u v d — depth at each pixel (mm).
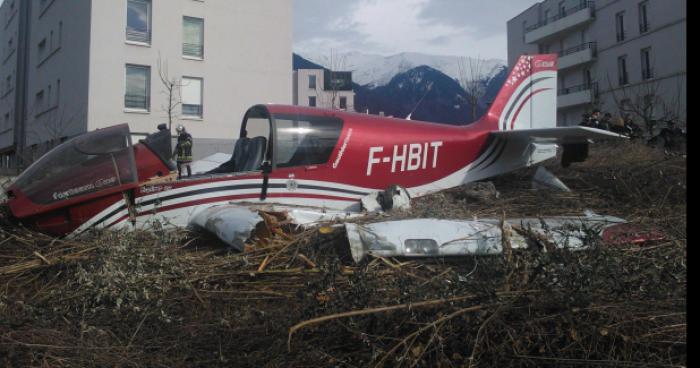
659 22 24609
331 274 2561
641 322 2236
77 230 4422
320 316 2279
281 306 2744
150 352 2346
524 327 2131
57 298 2910
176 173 4996
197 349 2352
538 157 7996
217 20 22422
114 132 4758
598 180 7125
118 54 20203
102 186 4453
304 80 48219
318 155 5828
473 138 7332
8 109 32594
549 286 2311
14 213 4223
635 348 2102
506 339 2111
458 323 2146
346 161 6031
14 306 2785
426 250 3311
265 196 5383
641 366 1950
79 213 4395
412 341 2051
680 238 3570
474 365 2012
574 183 7484
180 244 4402
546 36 32469
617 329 2129
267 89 23672
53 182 4375
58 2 22984
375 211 5273
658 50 24734
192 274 3203
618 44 27469
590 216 4633
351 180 6078
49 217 4312
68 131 21250
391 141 6473
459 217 4836
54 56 23516
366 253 3207
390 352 1994
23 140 28922
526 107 8055
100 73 19891
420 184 6809
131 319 2666
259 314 2572
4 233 4117
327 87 47656
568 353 2086
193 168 7184
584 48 30031
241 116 23094
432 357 2086
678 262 2959
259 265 3332
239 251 3979
